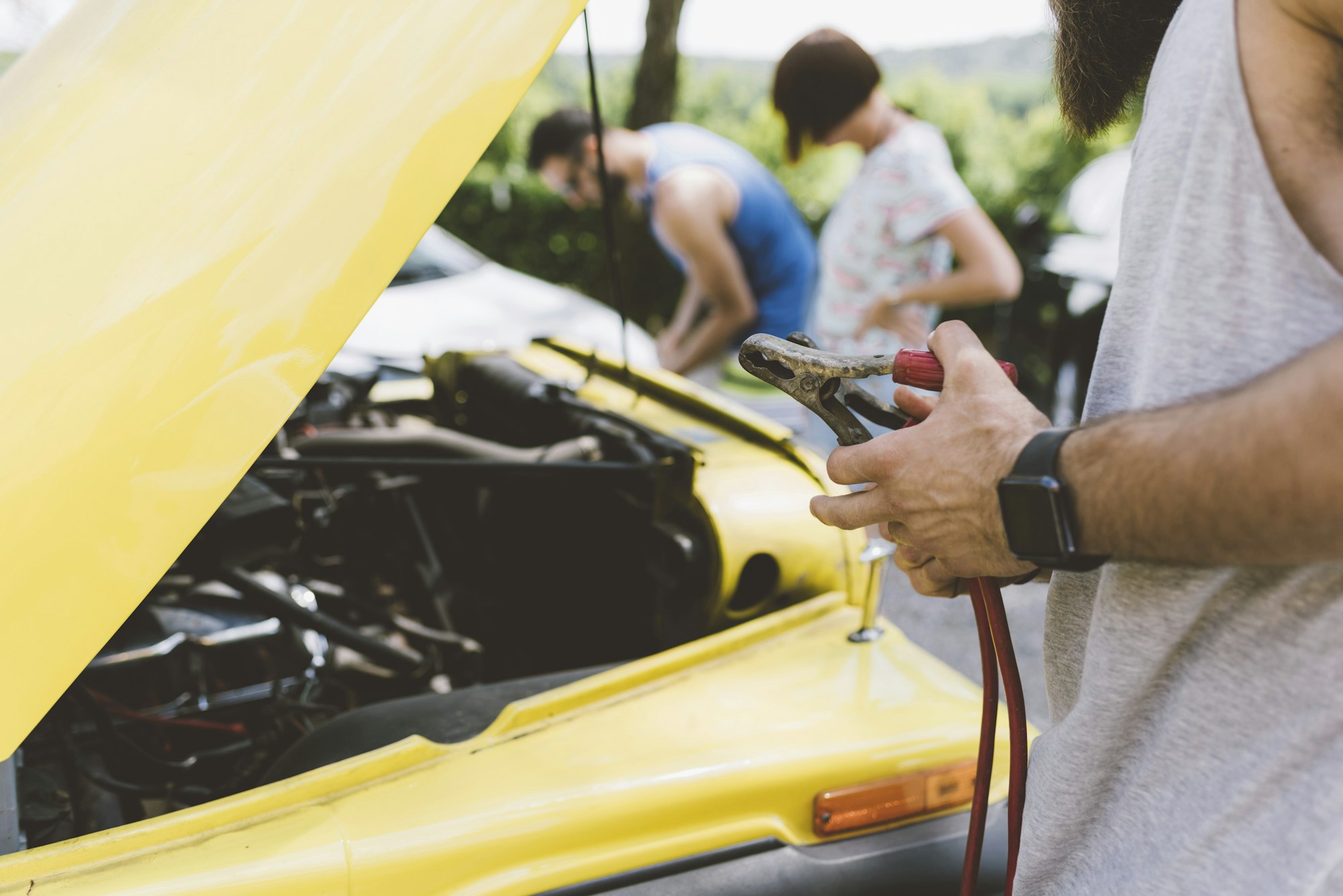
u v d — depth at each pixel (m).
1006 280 3.05
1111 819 0.83
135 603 0.87
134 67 1.15
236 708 1.58
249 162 1.01
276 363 0.92
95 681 1.49
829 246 3.30
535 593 1.92
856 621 1.47
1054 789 0.86
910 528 0.87
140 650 1.53
